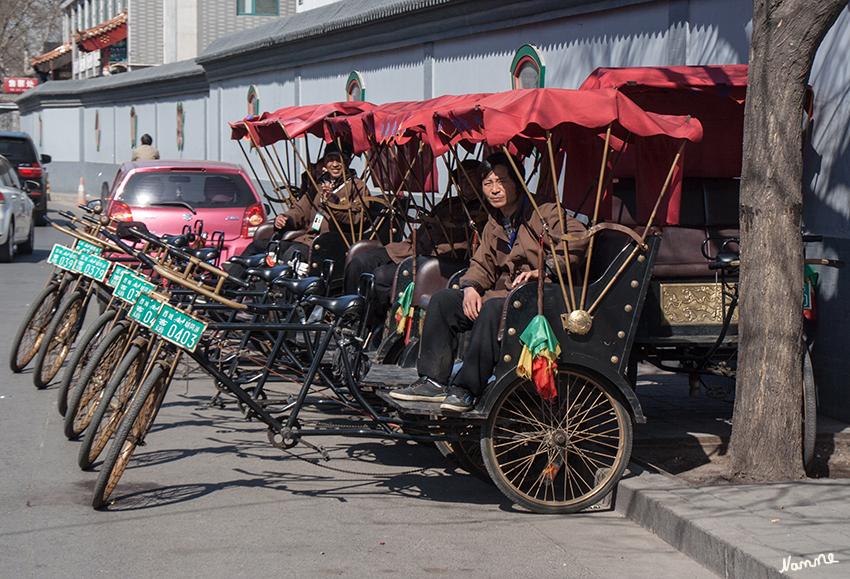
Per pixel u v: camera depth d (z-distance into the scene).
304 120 8.20
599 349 5.03
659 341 5.88
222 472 5.59
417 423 5.14
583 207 6.21
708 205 6.31
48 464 5.58
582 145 6.14
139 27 35.44
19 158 22.52
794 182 5.11
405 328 6.21
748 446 5.27
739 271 5.43
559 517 5.02
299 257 7.48
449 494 5.36
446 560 4.33
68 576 4.03
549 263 5.00
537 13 10.09
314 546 4.45
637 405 5.08
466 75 11.83
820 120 6.33
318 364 5.34
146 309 5.02
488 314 4.91
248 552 4.35
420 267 6.19
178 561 4.22
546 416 5.18
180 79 26.19
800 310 5.20
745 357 5.29
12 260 15.98
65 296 7.63
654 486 5.02
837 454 5.93
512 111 4.84
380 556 4.35
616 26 8.95
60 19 58.75
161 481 5.38
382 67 14.40
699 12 7.88
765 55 5.05
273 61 19.20
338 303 5.31
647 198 5.66
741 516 4.49
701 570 4.26
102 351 5.90
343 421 6.41
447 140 5.31
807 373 5.44
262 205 10.83
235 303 5.08
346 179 8.10
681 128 5.00
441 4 11.67
